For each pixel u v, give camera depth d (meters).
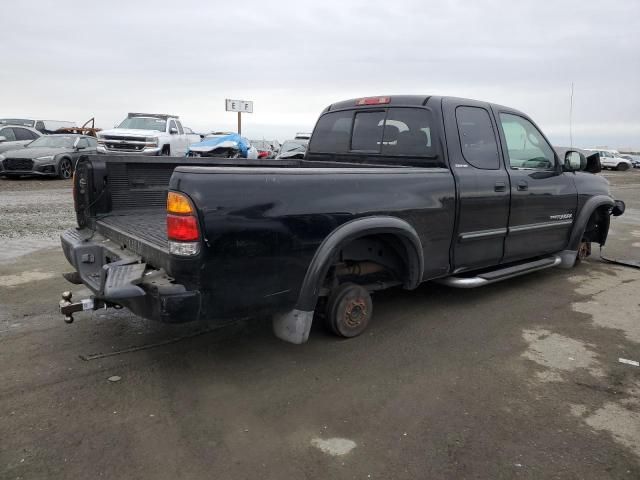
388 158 4.89
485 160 4.83
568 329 4.57
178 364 3.70
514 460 2.67
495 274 5.03
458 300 5.32
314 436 2.85
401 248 4.17
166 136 17.19
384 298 5.35
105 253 3.94
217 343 4.08
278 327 3.61
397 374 3.61
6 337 4.12
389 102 4.93
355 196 3.70
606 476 2.55
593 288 5.90
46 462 2.57
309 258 3.46
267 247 3.23
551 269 6.80
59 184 15.57
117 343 4.04
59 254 6.95
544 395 3.36
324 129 5.62
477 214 4.67
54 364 3.65
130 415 3.01
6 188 14.30
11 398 3.17
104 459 2.61
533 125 5.52
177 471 2.53
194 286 3.04
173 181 3.00
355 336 4.23
